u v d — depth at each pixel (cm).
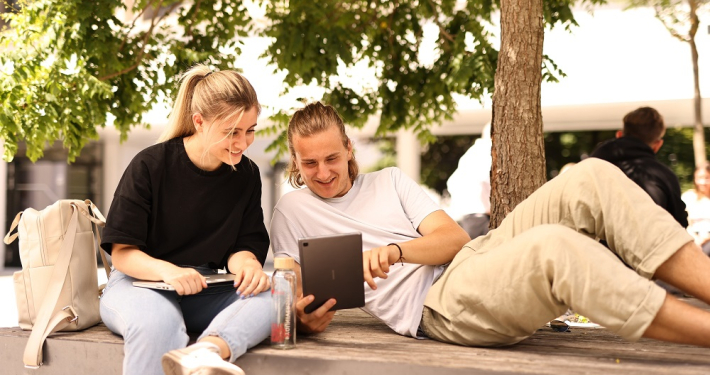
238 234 289
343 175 293
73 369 265
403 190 302
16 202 1295
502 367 210
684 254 220
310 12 534
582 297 217
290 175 315
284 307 246
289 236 297
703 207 620
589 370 206
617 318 214
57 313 277
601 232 237
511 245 238
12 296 878
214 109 258
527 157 354
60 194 1289
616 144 480
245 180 286
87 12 461
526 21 355
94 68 489
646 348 249
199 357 214
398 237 291
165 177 271
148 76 520
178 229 273
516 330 245
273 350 243
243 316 245
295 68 532
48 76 479
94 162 1284
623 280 214
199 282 251
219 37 552
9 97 462
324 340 268
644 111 481
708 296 217
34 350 268
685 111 943
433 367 215
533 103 356
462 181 543
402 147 1155
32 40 478
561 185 246
